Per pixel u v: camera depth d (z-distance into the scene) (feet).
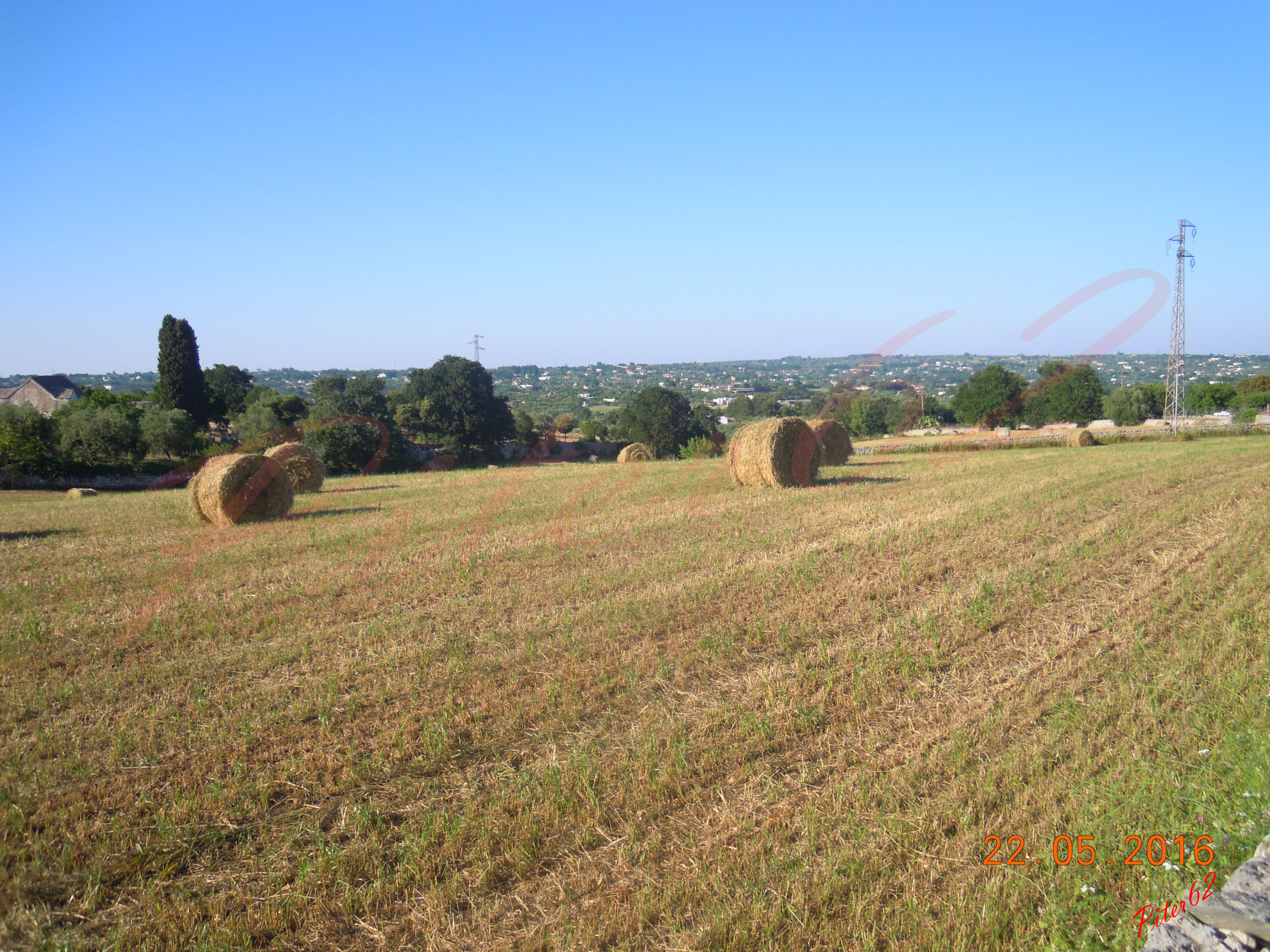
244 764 18.19
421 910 13.70
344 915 13.65
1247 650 24.16
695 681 23.07
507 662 24.61
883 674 23.25
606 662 24.44
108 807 16.76
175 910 13.65
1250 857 13.79
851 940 12.59
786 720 20.20
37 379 262.26
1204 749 17.70
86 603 32.78
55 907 13.76
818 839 15.12
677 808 16.57
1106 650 24.85
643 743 19.08
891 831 15.25
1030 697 21.09
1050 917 12.86
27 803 16.60
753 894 13.61
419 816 16.22
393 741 19.39
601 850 15.21
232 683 23.40
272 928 13.34
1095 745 18.40
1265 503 50.96
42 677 24.13
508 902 13.88
